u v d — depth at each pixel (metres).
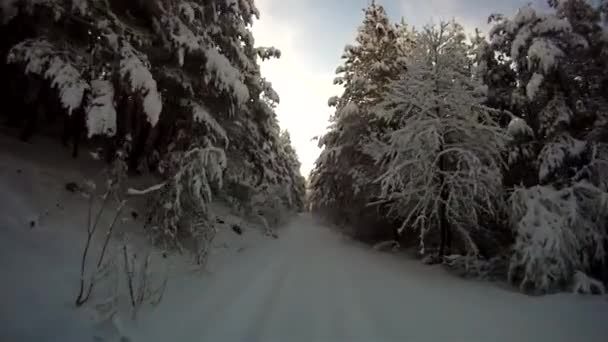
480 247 11.39
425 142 10.05
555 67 9.61
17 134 6.70
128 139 6.72
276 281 6.81
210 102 9.22
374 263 10.15
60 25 5.98
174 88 8.09
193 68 8.19
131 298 4.20
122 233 5.87
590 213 8.12
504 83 12.03
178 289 5.16
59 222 4.98
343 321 4.84
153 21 6.98
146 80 5.80
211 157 7.03
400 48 15.03
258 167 13.75
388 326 4.72
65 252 4.45
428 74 10.84
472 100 10.22
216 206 12.19
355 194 13.99
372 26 15.88
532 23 10.43
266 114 13.35
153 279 5.08
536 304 5.98
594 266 8.12
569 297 6.32
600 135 9.55
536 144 10.77
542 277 7.18
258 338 4.06
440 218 10.64
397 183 10.40
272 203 19.89
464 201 9.79
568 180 9.24
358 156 14.70
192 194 6.72
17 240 4.08
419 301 5.99
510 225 9.28
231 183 13.46
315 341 4.11
